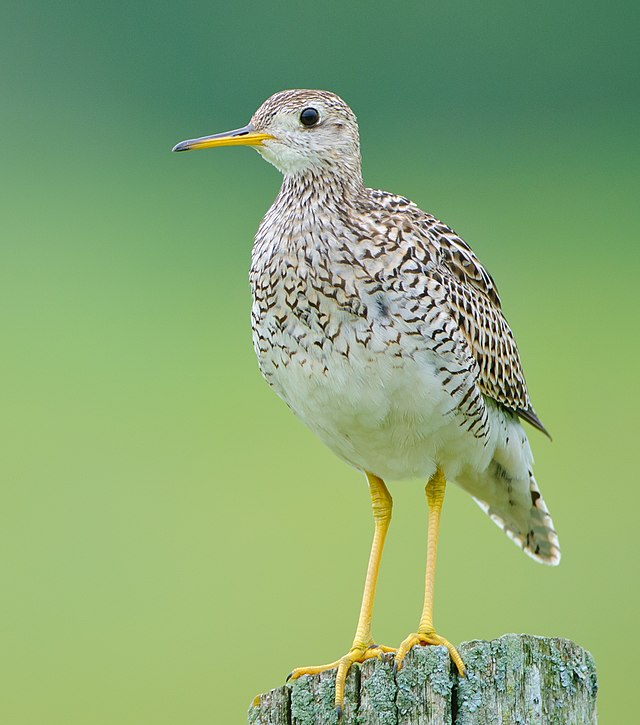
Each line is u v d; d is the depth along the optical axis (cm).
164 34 2814
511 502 1021
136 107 2794
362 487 1794
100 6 2823
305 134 923
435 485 951
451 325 885
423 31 2781
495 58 2784
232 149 2647
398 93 2756
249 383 2100
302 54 2772
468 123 2739
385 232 886
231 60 2777
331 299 877
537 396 1928
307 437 1952
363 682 764
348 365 884
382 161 2622
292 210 909
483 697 741
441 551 1602
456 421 910
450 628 1488
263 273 902
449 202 2484
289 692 775
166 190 2611
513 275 2272
